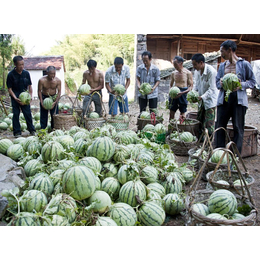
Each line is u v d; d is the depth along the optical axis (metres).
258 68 14.12
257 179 4.86
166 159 4.29
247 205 3.21
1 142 5.31
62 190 3.18
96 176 3.50
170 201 3.48
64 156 4.33
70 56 30.58
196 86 6.95
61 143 4.91
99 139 4.00
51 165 3.96
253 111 12.09
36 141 4.93
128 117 7.78
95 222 2.82
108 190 3.54
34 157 4.73
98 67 30.02
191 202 3.00
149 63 7.77
